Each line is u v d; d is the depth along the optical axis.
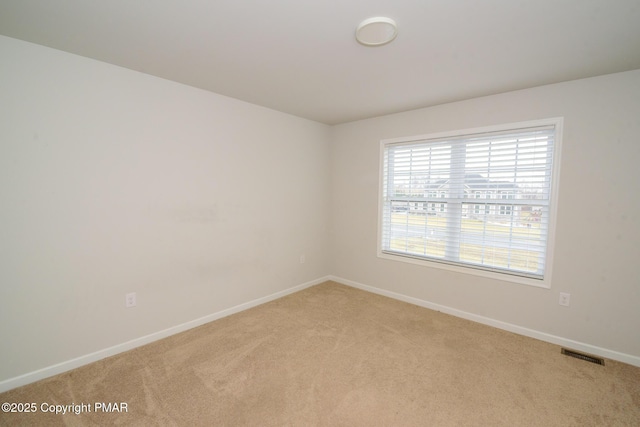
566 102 2.39
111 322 2.29
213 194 2.86
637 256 2.19
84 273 2.15
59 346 2.06
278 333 2.67
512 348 2.44
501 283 2.79
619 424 1.65
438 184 3.19
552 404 1.80
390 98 2.88
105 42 1.85
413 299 3.40
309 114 3.54
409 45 1.83
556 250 2.49
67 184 2.04
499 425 1.64
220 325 2.83
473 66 2.12
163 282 2.56
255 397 1.84
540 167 2.58
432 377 2.05
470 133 2.90
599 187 2.29
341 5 1.43
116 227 2.28
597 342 2.36
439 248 3.23
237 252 3.11
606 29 1.62
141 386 1.93
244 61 2.10
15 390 1.88
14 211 1.86
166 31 1.71
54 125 1.97
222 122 2.88
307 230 3.90
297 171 3.71
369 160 3.73
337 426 1.62
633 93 2.15
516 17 1.52
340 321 2.93
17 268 1.89
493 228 2.86
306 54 1.97
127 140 2.29
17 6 1.46
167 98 2.49
